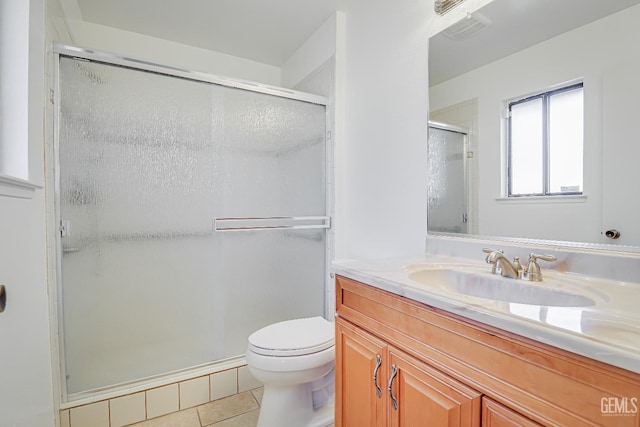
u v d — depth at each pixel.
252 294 1.84
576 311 0.61
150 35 2.18
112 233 1.48
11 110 1.06
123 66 1.49
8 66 1.06
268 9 1.90
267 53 2.45
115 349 1.50
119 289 1.50
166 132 1.60
